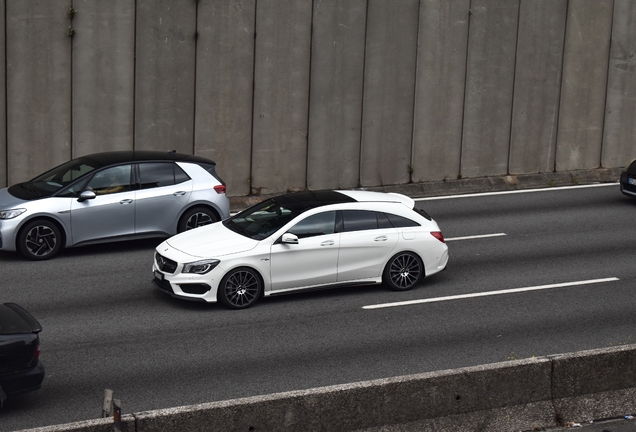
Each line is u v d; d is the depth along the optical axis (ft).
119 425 22.16
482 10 68.08
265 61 62.85
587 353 28.04
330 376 31.12
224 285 38.34
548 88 71.46
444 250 42.91
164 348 33.68
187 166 49.62
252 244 39.01
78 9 57.98
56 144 59.36
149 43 59.93
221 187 50.11
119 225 47.21
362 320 37.63
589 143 73.82
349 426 25.02
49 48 57.88
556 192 68.13
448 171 69.87
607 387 28.25
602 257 49.01
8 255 46.75
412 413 25.70
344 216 41.01
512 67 69.97
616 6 72.23
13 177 58.80
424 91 67.82
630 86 73.92
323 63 64.44
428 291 42.22
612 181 73.10
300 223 40.06
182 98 61.46
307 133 65.16
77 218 46.06
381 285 43.19
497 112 70.28
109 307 38.70
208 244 39.22
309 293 41.70
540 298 41.34
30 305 38.60
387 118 67.15
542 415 27.14
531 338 35.63
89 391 29.45
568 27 71.15
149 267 45.32
